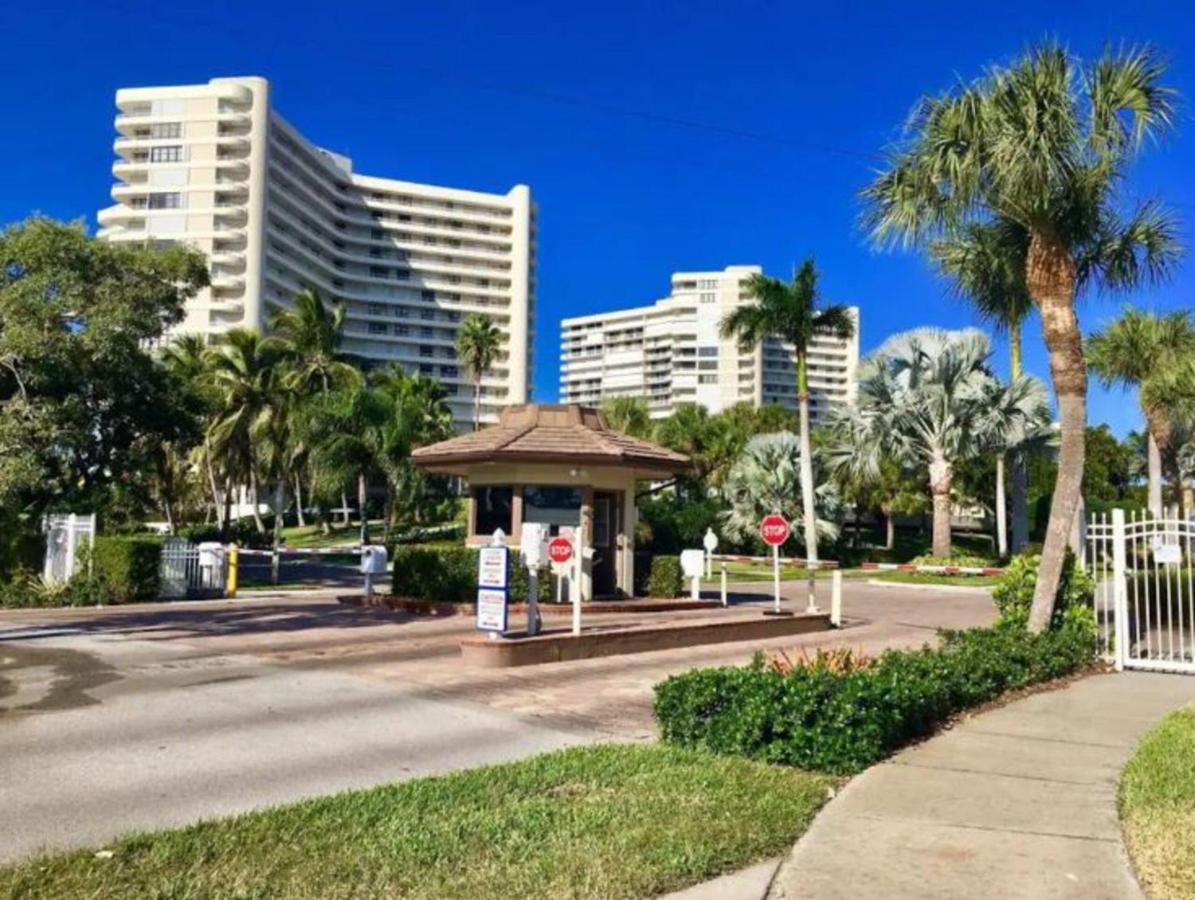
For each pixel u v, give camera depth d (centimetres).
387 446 3959
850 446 3931
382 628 1548
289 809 570
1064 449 1192
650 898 445
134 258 1603
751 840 517
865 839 527
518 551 1788
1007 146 1085
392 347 13262
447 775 659
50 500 2150
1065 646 1133
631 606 1808
